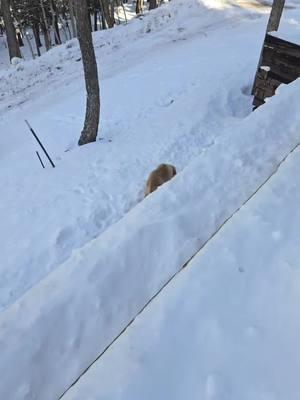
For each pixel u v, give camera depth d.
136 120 10.25
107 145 8.89
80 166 7.99
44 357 2.46
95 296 2.79
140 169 7.51
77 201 6.73
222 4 18.95
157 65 13.54
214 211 3.50
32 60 16.92
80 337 2.56
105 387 2.25
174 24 17.75
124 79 12.97
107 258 3.05
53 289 2.85
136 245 3.15
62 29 38.91
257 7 18.95
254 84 9.74
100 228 6.10
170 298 2.74
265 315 2.59
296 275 2.84
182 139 8.47
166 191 3.76
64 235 5.96
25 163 9.31
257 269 2.93
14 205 7.12
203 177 3.94
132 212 3.52
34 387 2.31
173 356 2.38
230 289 2.78
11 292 5.16
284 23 15.63
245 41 14.13
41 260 5.60
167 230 3.28
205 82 11.21
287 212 3.45
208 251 3.11
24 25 34.09
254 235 3.23
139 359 2.38
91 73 8.84
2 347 2.47
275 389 2.17
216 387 2.19
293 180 3.84
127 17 36.81
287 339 2.43
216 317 2.59
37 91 14.52
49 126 11.27
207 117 9.30
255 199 3.63
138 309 2.73
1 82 15.83
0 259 5.74
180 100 10.48
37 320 2.62
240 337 2.46
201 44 14.84
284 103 5.27
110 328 2.62
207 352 2.39
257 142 4.51
